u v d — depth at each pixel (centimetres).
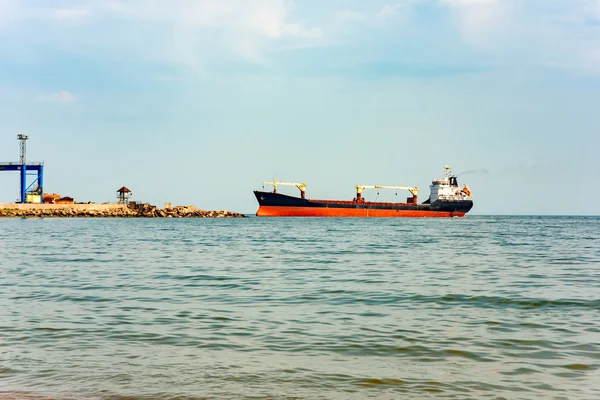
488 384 1456
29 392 1398
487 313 2327
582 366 1593
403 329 2031
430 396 1381
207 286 3109
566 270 3888
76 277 3497
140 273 3722
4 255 5106
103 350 1750
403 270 3894
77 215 19600
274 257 4931
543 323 2127
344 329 2031
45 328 2033
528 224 16000
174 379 1491
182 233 9594
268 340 1873
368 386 1444
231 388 1428
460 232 10062
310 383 1464
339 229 11306
